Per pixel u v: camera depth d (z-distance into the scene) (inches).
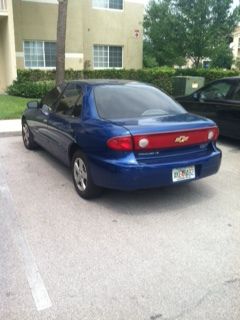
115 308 109.7
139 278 124.0
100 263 132.7
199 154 183.0
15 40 681.0
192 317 106.3
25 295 115.2
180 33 944.9
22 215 172.7
